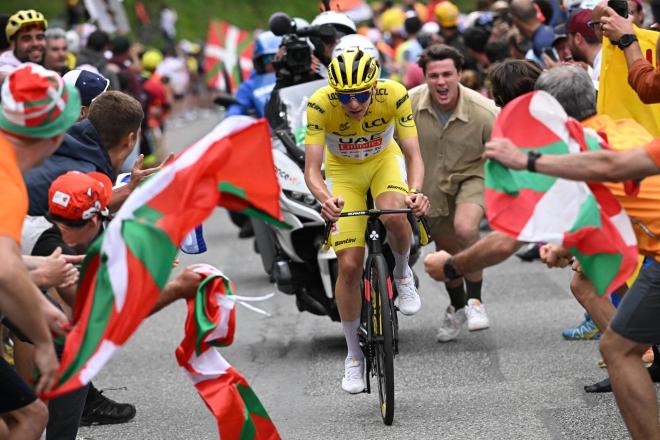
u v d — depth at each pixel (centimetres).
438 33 4441
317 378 2038
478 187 2203
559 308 2498
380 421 1748
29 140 1170
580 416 1703
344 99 1756
